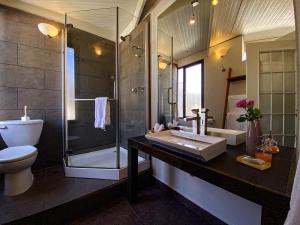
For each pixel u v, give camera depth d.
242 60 1.26
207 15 1.49
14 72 2.01
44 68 2.21
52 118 2.29
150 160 2.07
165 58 1.94
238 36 1.27
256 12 1.17
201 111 1.43
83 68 2.52
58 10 2.25
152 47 2.11
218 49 1.41
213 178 0.85
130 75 2.43
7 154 1.53
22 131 1.80
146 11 2.22
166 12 1.88
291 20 1.02
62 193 1.53
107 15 2.28
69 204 1.40
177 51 1.79
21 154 1.51
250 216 1.11
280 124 1.09
